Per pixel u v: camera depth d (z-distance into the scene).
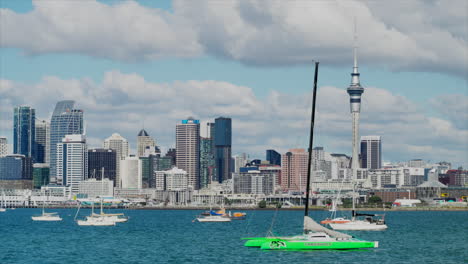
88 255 188.12
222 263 164.00
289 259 167.00
